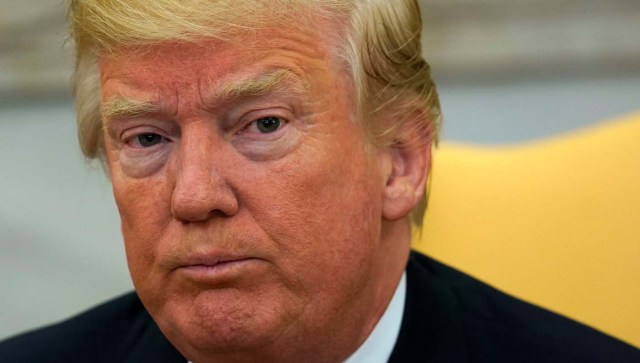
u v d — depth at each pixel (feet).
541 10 20.54
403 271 6.78
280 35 5.81
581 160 8.47
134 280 6.29
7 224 16.97
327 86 5.96
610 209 8.23
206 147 5.83
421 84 6.58
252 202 5.85
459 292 7.19
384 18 6.20
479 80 18.97
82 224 16.93
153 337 7.39
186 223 5.90
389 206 6.45
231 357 6.19
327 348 6.34
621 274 8.09
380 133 6.31
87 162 7.16
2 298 15.37
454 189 8.70
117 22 5.79
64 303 15.17
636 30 19.98
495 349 6.77
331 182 5.98
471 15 20.01
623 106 17.65
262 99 5.82
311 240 5.94
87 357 7.58
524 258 8.36
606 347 6.84
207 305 5.96
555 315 7.14
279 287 5.96
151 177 6.04
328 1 5.96
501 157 8.80
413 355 6.70
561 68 19.13
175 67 5.80
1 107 20.42
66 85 20.85
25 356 7.70
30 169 18.38
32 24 21.24
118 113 5.99
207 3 5.69
